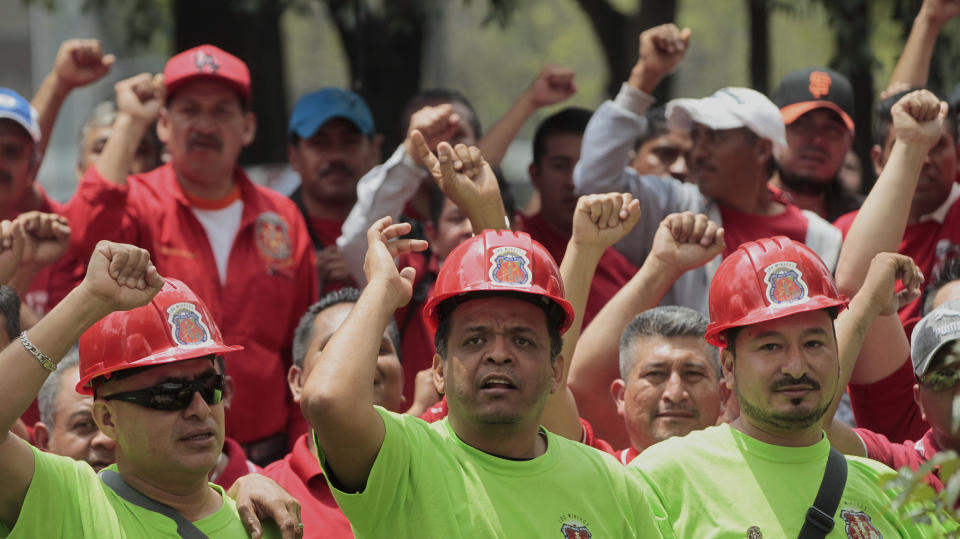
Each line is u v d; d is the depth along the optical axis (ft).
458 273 24.00
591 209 29.01
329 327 31.58
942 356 28.73
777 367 25.57
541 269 24.09
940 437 29.60
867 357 32.65
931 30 43.39
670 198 42.42
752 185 40.45
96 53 44.55
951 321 28.84
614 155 41.70
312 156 44.88
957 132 42.65
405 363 40.63
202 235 39.63
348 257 40.63
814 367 25.59
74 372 30.19
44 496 22.47
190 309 24.45
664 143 51.78
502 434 23.47
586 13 76.48
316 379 22.31
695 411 30.09
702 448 26.20
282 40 70.69
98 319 22.13
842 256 32.96
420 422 24.04
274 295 39.86
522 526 23.08
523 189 102.32
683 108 41.42
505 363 23.31
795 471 25.68
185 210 39.78
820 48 134.00
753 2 70.23
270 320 39.63
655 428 30.25
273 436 38.78
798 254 26.25
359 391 22.34
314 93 45.62
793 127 44.80
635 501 24.66
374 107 68.13
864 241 32.60
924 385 29.27
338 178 44.86
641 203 42.22
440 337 24.38
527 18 163.43
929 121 33.24
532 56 171.22
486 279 23.68
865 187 58.54
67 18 94.38
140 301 22.21
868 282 29.35
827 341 25.88
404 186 39.55
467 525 22.90
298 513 24.97
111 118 50.39
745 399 25.95
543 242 44.47
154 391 23.61
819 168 44.83
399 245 24.89
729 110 40.19
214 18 65.87
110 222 38.93
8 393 21.57
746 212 40.65
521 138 151.64
